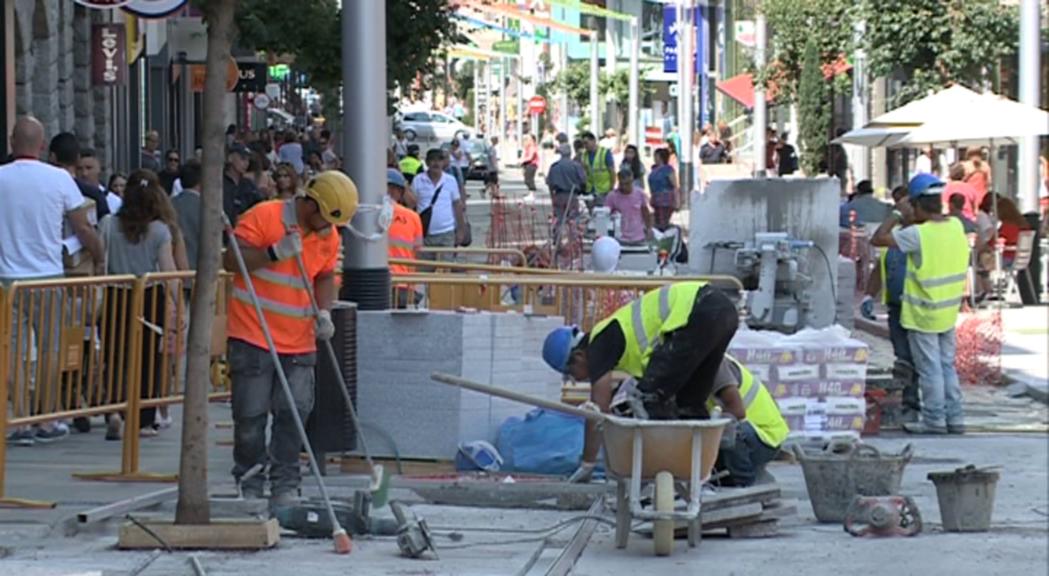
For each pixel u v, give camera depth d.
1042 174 49.56
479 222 65.75
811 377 21.72
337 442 17.97
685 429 14.52
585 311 22.55
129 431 18.16
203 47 59.47
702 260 29.44
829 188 29.11
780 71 64.81
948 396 24.75
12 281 17.52
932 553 15.45
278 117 94.62
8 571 13.41
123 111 51.66
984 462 22.19
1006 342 34.59
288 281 15.70
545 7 91.25
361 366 19.17
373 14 19.28
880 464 16.89
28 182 19.41
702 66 92.19
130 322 18.22
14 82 35.16
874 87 62.78
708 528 16.06
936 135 39.00
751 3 77.19
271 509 15.51
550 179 51.00
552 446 18.64
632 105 86.50
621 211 41.75
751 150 85.50
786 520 17.25
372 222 19.42
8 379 16.84
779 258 28.69
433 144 97.94
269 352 15.72
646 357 15.47
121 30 45.56
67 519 15.42
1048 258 43.72
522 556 14.64
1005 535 16.59
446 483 17.69
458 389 18.83
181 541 14.43
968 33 49.75
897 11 50.16
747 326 28.02
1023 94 41.81
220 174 14.23
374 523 15.38
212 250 14.30
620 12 92.69
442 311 19.97
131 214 20.66
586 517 16.06
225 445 20.97
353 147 19.38
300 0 33.91
